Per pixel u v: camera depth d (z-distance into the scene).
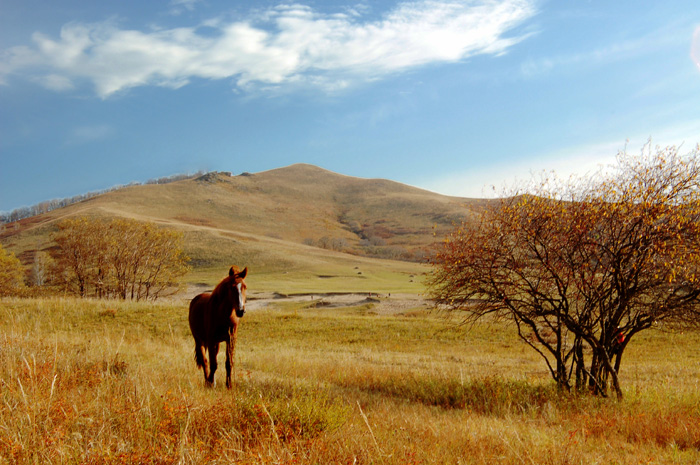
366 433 5.45
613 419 7.48
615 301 10.18
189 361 11.96
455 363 17.78
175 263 47.84
